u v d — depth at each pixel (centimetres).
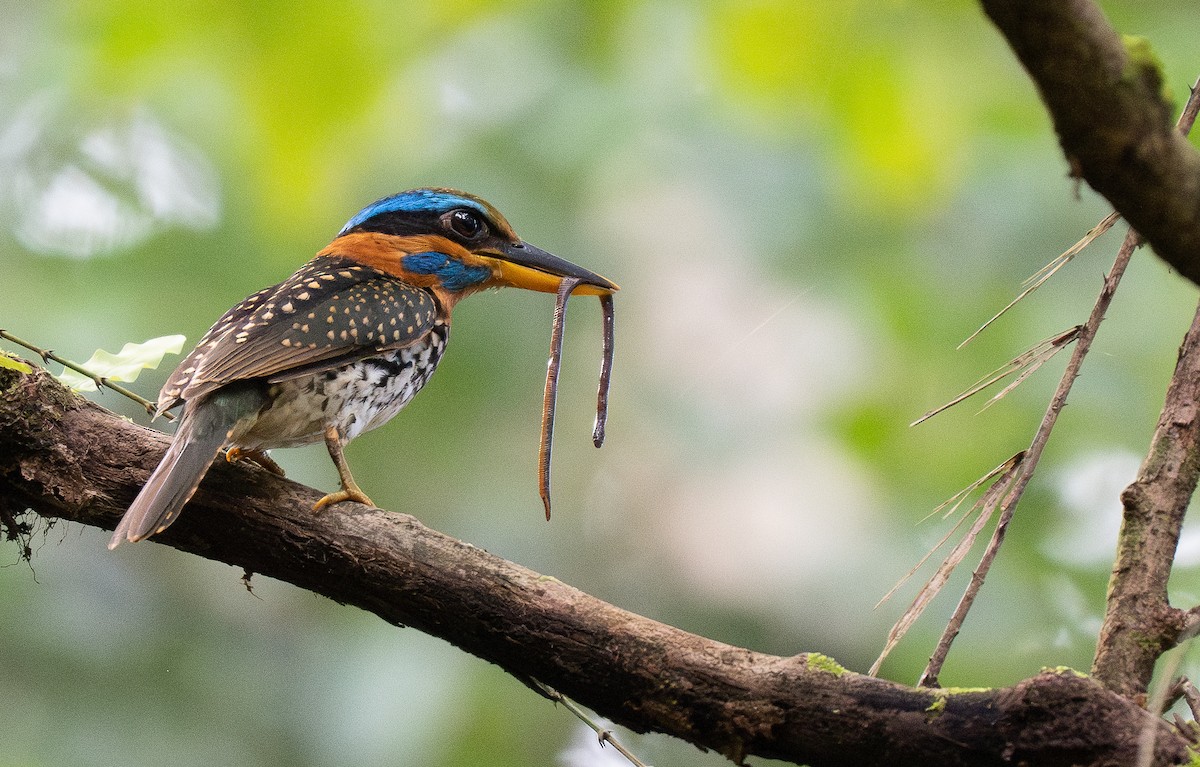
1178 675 465
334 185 709
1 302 1094
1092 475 1053
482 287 837
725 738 473
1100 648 465
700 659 478
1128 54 297
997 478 479
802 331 1123
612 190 1112
